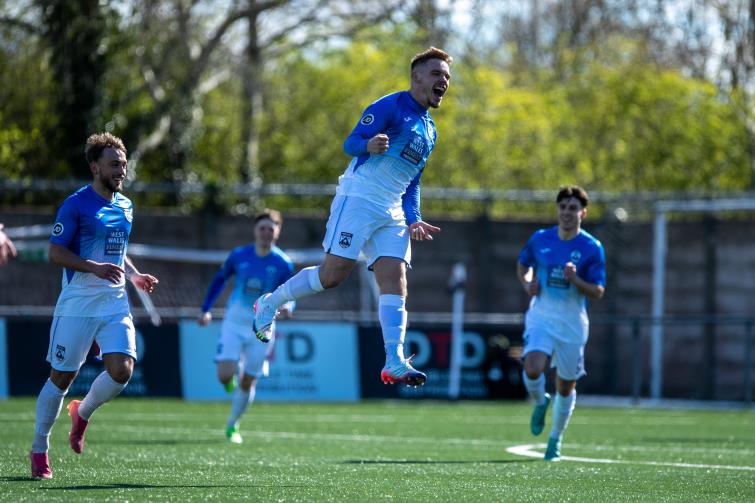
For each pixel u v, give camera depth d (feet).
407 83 361.51
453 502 66.59
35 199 281.95
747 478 86.79
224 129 350.64
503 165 372.58
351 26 338.54
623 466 97.25
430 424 165.89
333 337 226.17
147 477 78.95
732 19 334.65
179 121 304.50
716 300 264.93
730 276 263.49
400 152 77.92
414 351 231.30
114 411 182.70
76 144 282.77
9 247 78.02
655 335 251.80
